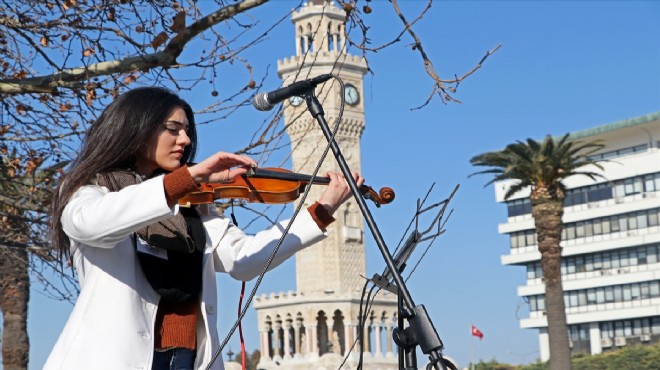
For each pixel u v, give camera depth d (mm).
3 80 9828
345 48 9180
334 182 4148
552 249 52500
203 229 3994
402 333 3986
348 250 108000
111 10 9953
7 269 14438
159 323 3787
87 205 3613
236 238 4109
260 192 4312
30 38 10008
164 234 3771
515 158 52062
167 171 4004
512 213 121688
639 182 111500
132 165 3949
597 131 117750
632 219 111375
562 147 52062
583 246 114500
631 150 116938
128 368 3623
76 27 9930
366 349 100500
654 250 109500
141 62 9547
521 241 121000
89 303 3691
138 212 3508
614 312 110875
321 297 104188
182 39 9484
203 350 3838
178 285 3771
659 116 113062
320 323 106875
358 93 102625
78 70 9719
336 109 100750
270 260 3951
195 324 3830
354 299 104688
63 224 3701
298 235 4043
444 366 3873
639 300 109312
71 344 3648
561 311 52844
